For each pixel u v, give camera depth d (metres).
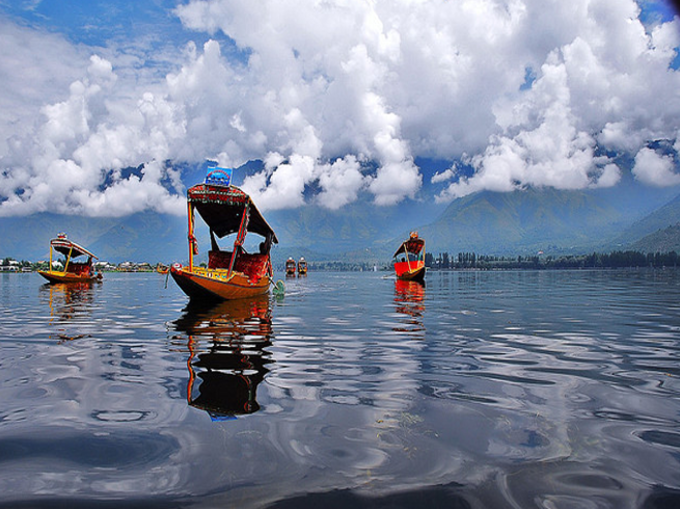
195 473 3.46
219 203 20.05
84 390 5.77
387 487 3.25
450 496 3.13
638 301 19.98
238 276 20.44
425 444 4.01
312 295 25.38
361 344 9.12
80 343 9.34
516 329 11.21
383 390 5.75
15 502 3.05
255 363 7.35
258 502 3.05
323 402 5.23
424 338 9.87
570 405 5.13
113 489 3.23
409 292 28.19
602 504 3.03
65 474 3.46
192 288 18.61
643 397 5.43
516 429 4.37
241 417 4.73
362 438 4.14
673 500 3.08
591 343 9.19
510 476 3.42
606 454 3.81
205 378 6.38
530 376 6.47
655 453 3.83
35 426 4.48
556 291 28.42
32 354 8.15
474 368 6.97
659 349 8.51
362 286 38.28
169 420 4.63
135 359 7.68
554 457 3.74
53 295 26.19
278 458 3.71
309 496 3.12
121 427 4.44
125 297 24.33
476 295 24.69
